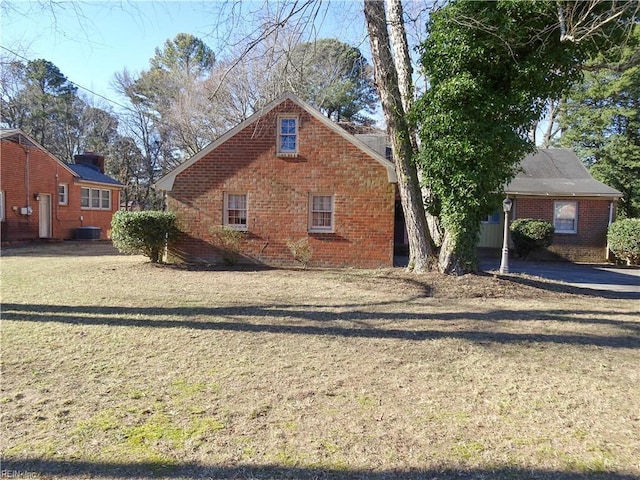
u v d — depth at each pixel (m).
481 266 14.01
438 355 4.56
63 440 2.72
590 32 7.27
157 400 3.35
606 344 5.03
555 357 4.56
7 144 17.97
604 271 13.59
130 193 37.12
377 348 4.76
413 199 9.80
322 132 12.13
